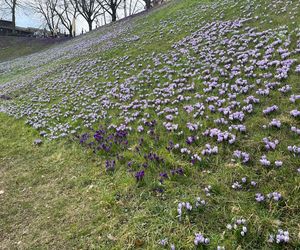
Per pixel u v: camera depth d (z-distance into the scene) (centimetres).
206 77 1080
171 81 1195
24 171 881
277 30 1234
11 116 1489
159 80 1263
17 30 8744
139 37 2334
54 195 721
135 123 946
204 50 1395
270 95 801
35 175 841
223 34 1497
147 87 1245
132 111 1055
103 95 1321
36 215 662
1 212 699
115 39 2725
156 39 2048
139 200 608
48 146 1019
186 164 662
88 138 956
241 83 924
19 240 600
